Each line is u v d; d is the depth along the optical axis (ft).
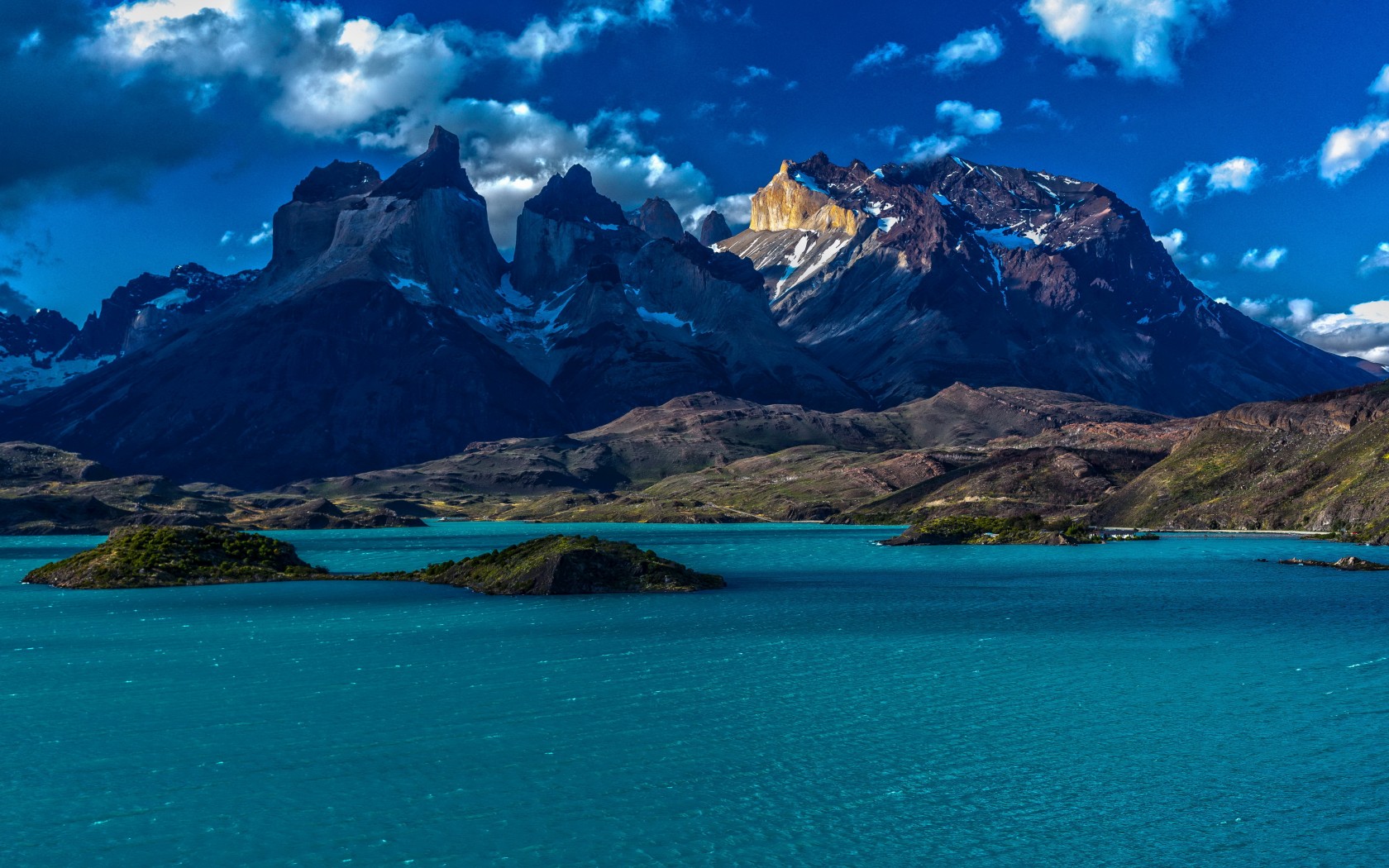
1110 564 641.81
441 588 491.72
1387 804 168.14
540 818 161.17
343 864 145.69
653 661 283.79
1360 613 385.29
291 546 585.22
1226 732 207.92
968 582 534.37
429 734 204.85
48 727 211.20
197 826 158.51
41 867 145.18
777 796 171.22
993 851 150.51
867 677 260.83
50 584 512.22
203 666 277.44
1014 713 223.71
